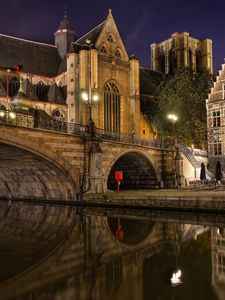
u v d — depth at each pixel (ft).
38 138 93.20
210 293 25.88
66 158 101.14
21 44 229.25
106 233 55.83
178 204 83.15
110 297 25.31
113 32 217.15
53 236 53.93
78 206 104.37
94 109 194.90
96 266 34.45
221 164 166.71
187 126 178.40
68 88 202.80
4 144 85.81
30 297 25.40
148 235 52.65
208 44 319.68
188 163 155.02
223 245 43.96
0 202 124.77
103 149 115.14
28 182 122.93
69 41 246.88
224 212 74.74
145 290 26.76
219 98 171.32
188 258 37.11
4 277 30.60
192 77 207.51
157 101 214.07
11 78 206.80
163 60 330.95
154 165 141.59
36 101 196.03
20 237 53.21
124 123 216.33
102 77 206.59
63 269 33.32
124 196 95.09
